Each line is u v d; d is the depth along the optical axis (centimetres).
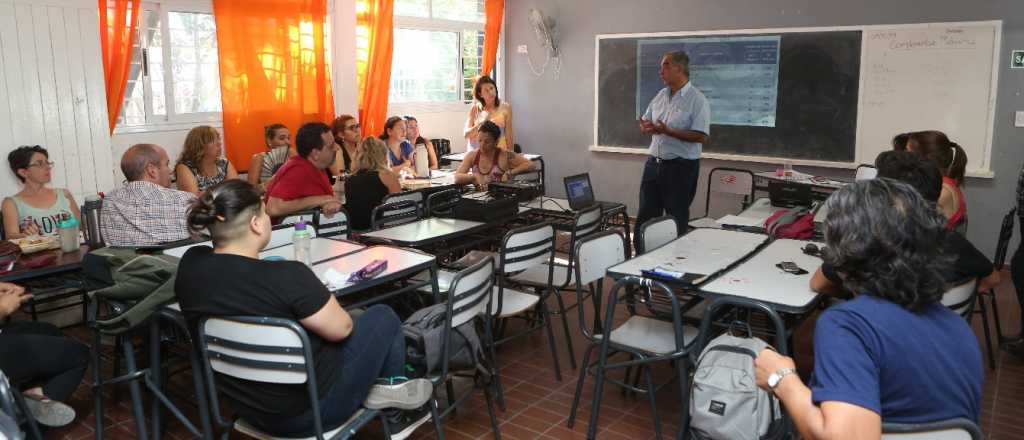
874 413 119
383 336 222
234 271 203
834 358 125
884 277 127
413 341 248
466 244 390
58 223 336
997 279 292
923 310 130
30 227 358
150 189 338
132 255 278
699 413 225
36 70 432
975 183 559
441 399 329
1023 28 527
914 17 566
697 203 696
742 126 659
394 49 711
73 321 429
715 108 671
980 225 561
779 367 140
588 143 758
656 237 342
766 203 457
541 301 363
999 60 538
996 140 547
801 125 629
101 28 496
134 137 535
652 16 695
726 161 675
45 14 432
